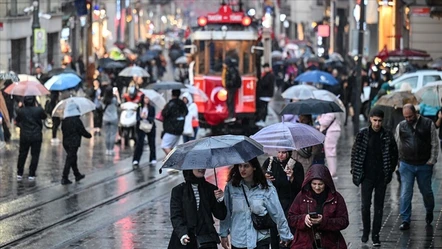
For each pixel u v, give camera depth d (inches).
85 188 1920.5
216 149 984.3
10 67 3946.9
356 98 2758.4
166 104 2124.8
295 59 4714.6
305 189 1042.7
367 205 1349.7
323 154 1416.1
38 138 2001.7
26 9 3912.4
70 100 2006.6
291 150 1190.3
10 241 1432.1
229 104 2787.9
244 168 1021.8
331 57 4345.5
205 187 1021.8
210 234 1017.5
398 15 4372.5
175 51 5620.1
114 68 3907.5
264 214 1032.2
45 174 2091.5
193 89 2342.5
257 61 2883.9
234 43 2792.8
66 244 1412.4
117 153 2471.7
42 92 2062.0
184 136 2263.8
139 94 2650.1
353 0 5017.2
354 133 2773.1
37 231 1510.8
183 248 1018.7
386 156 1332.4
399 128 1456.7
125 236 1462.8
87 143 2689.5
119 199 1808.6
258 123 3078.2
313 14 6358.3
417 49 3951.8
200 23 2815.0
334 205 1032.8
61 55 4842.5
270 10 6018.7
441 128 2103.8
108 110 2422.5
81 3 4965.6
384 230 1459.2
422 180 1462.8
